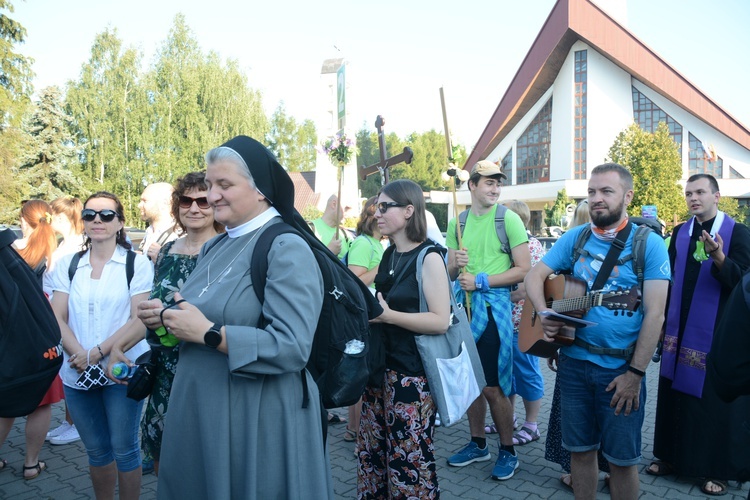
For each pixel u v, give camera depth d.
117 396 2.87
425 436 2.76
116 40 38.94
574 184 34.44
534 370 4.60
